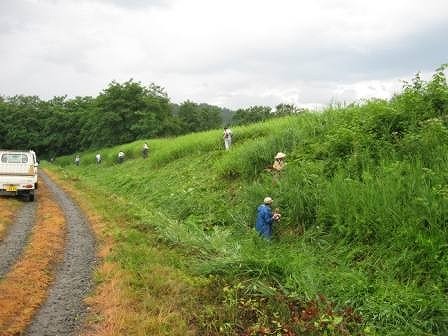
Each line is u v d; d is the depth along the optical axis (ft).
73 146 258.16
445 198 25.59
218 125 301.43
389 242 26.58
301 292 23.91
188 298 24.40
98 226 43.34
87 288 26.32
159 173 75.92
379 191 29.50
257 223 35.32
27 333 20.62
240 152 55.11
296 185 37.96
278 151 48.80
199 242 34.83
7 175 58.59
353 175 35.04
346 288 23.77
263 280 25.68
